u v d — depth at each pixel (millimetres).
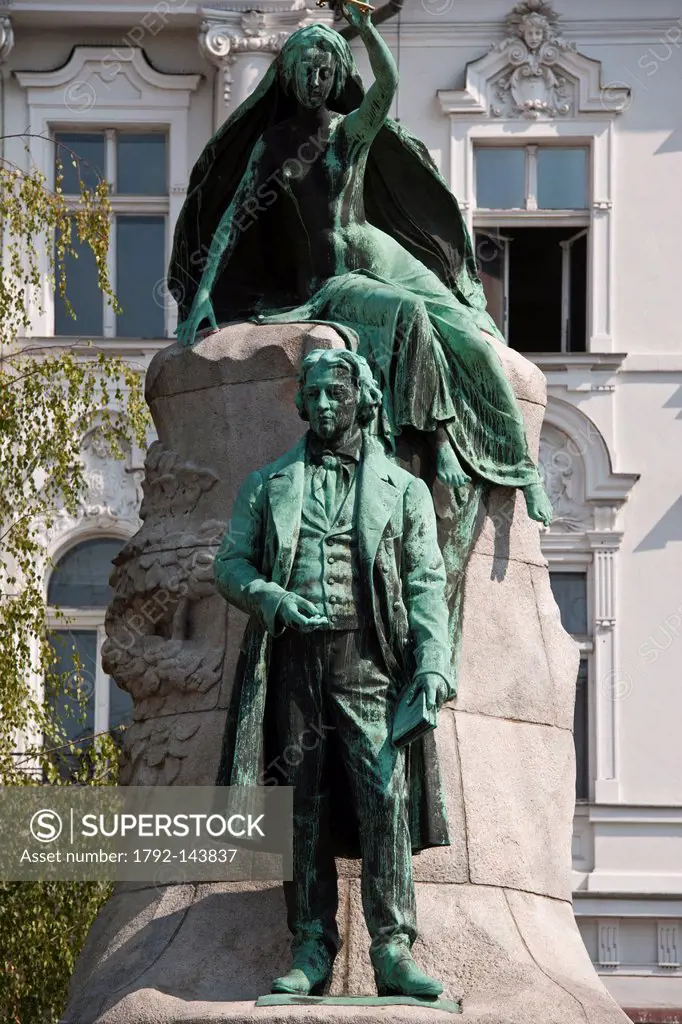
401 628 10398
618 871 29781
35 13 31594
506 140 31812
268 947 10891
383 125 12297
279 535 10438
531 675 11914
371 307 11633
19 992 18125
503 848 11367
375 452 10727
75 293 30969
